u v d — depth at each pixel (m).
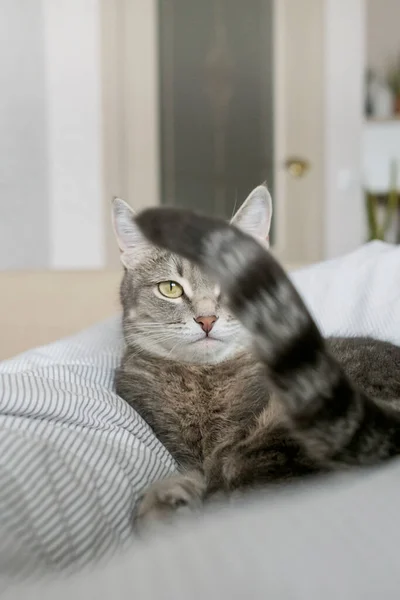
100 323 1.64
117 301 1.72
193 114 3.78
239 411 1.11
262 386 1.03
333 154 3.78
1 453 0.65
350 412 0.63
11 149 3.69
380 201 4.08
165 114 3.77
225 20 3.71
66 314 1.88
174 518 0.78
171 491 0.87
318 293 1.59
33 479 0.65
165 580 0.38
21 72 3.64
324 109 3.75
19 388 0.90
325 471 0.68
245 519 0.47
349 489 0.52
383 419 0.67
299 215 3.81
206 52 3.73
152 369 1.24
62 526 0.64
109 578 0.40
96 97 3.70
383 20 4.11
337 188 3.80
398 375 1.13
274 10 3.70
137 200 3.80
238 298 0.56
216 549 0.42
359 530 0.44
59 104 3.69
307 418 0.62
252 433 0.98
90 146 3.73
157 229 0.55
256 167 3.81
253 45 3.73
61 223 3.76
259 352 0.59
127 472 0.87
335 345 1.26
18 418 0.85
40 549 0.59
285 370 0.59
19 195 3.72
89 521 0.67
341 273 1.64
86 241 3.78
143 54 3.71
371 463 0.64
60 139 3.71
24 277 1.93
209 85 3.76
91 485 0.73
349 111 3.75
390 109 4.05
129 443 0.97
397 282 1.56
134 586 0.38
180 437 1.14
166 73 3.74
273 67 3.74
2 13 3.59
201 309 1.23
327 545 0.42
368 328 1.47
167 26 3.70
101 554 0.65
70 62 3.66
